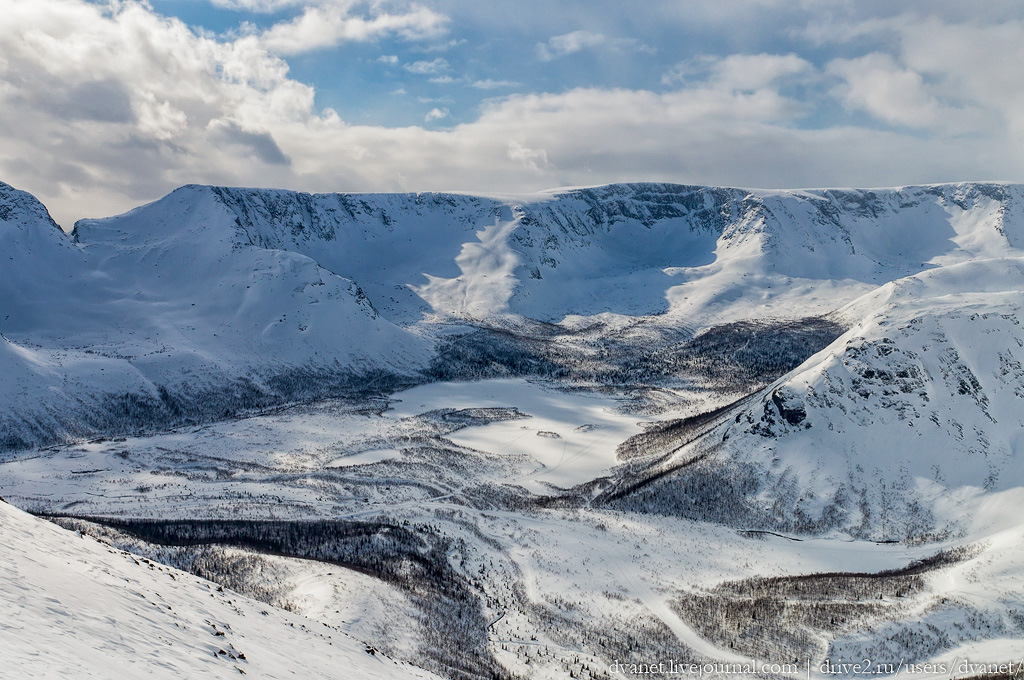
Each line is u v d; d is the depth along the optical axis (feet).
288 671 104.78
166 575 135.74
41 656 71.51
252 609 141.90
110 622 91.09
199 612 116.67
